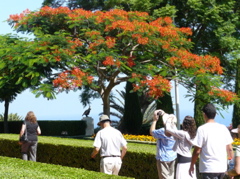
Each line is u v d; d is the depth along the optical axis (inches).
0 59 645.3
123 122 1021.2
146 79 689.6
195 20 952.3
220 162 233.5
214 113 239.8
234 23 985.5
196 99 713.0
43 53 615.2
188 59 706.8
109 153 311.4
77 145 458.9
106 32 742.5
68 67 672.4
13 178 227.5
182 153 269.1
